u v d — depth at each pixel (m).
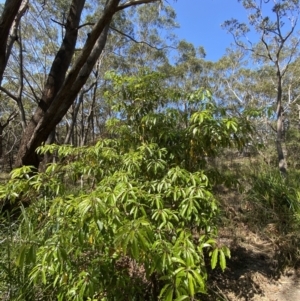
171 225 1.78
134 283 1.94
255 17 9.11
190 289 1.36
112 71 2.97
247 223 3.94
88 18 11.25
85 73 3.90
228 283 2.72
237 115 2.75
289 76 14.64
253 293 2.60
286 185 4.50
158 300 2.00
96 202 1.40
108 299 1.75
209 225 2.03
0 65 3.59
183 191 1.93
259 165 6.16
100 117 19.28
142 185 2.05
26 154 3.80
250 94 16.55
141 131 2.70
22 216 2.60
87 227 1.48
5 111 18.55
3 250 2.17
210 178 2.70
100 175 2.43
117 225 1.47
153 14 14.00
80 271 1.72
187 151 2.55
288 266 3.06
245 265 3.05
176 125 2.68
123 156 2.32
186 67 17.12
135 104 2.80
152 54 14.73
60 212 1.81
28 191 2.17
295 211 3.72
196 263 1.57
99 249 1.75
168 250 1.53
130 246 1.36
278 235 3.50
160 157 2.28
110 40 13.53
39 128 3.67
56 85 4.20
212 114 2.38
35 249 1.53
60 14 10.05
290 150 10.62
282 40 8.74
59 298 1.71
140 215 1.76
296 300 2.52
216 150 2.69
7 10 3.23
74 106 12.46
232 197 4.34
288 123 15.62
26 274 2.02
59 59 4.31
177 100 2.78
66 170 2.45
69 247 1.62
